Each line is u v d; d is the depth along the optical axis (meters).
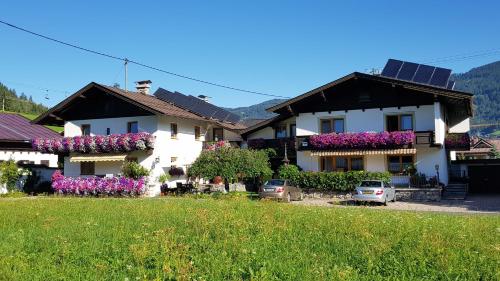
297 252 8.09
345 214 13.48
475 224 11.66
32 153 41.12
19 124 44.12
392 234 9.69
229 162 29.69
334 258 7.73
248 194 31.11
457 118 39.19
